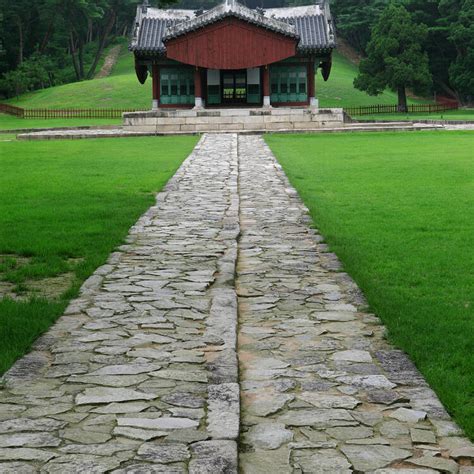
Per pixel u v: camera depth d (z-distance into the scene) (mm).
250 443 5098
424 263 10594
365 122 53719
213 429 5195
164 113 45938
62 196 17891
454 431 5258
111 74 105250
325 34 50438
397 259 10938
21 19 95938
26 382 6148
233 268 10430
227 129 46062
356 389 6062
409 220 14281
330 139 38000
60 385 6090
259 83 50281
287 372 6496
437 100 88625
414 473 4668
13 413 5504
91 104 74812
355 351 7031
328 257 11242
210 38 46969
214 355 6852
